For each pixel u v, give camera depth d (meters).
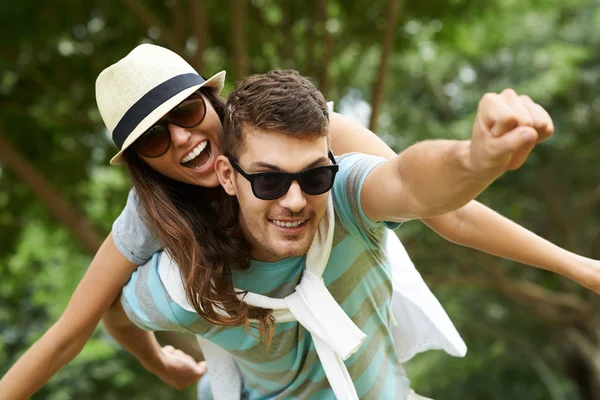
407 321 2.48
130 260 2.12
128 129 2.02
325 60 6.16
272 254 1.94
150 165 2.06
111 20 5.94
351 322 1.91
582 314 11.02
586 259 2.02
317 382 2.20
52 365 2.21
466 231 2.05
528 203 11.81
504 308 12.02
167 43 5.90
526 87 10.25
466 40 7.19
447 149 1.42
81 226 6.20
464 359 11.69
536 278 12.24
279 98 1.67
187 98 2.01
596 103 11.18
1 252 7.15
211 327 2.11
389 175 1.69
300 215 1.73
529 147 1.26
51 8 5.43
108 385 9.28
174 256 1.97
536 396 11.77
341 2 6.50
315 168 1.69
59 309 8.93
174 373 2.81
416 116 10.75
